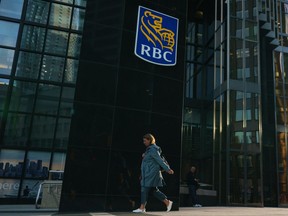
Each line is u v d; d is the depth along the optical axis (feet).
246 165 55.98
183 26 36.70
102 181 27.96
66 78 44.01
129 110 30.76
